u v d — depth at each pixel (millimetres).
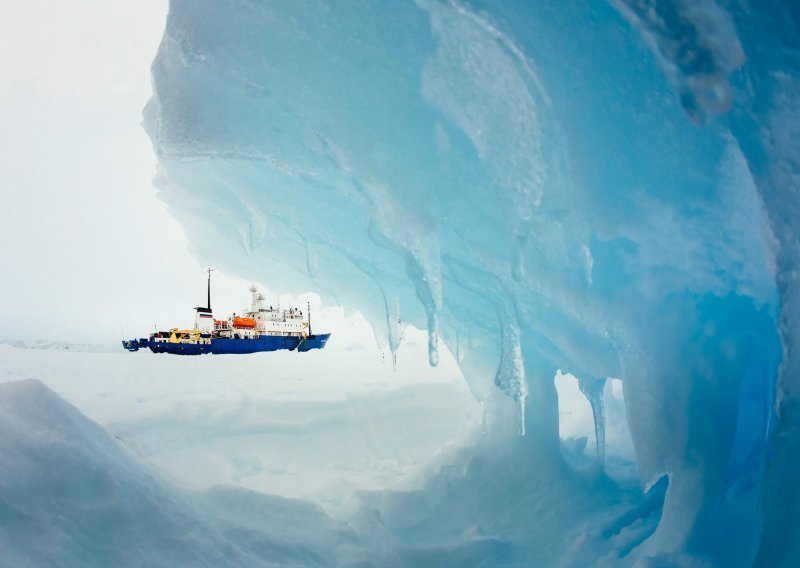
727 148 2133
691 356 2658
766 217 1854
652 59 2092
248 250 3928
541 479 4176
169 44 2693
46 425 2488
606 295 2719
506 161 2355
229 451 5395
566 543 3434
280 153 2920
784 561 1756
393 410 6477
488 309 3861
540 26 2139
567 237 2508
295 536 3172
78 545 2047
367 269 3699
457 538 3674
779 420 1848
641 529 3281
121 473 2600
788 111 1799
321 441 5816
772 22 1814
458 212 2717
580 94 2207
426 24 2393
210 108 2824
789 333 1823
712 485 2549
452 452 4723
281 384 7406
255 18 2520
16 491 2027
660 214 2369
